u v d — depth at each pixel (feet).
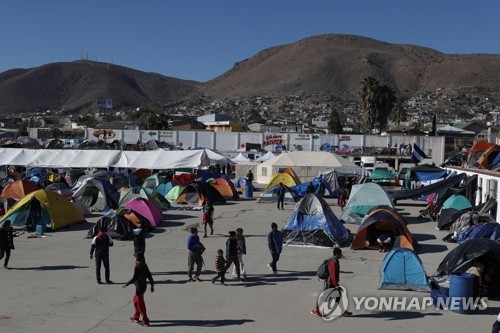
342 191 106.22
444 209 84.02
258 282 49.75
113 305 42.52
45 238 71.20
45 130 323.37
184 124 367.25
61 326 37.81
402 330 37.22
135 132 248.93
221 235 75.10
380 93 296.10
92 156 141.90
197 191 110.42
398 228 64.49
